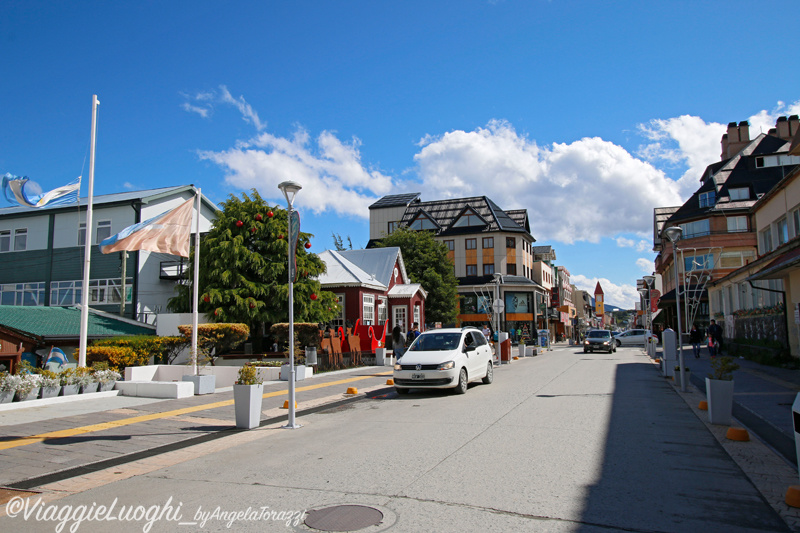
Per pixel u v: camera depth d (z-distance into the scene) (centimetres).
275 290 2328
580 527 465
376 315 3177
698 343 2692
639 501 532
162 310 3009
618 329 14400
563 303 8425
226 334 1856
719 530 458
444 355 1430
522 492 562
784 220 2242
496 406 1171
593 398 1269
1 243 3153
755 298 2616
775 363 1955
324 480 626
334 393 1471
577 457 706
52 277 3017
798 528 462
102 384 1388
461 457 714
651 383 1592
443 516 494
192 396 1396
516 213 6319
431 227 6047
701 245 4450
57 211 3042
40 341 1922
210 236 2425
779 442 807
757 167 4603
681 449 749
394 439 848
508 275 5794
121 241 1423
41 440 880
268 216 2445
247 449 823
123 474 687
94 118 1455
